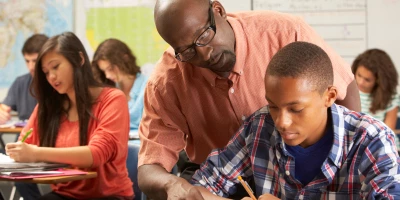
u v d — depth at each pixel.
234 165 1.55
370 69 3.96
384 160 1.33
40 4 4.68
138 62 4.63
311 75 1.29
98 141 2.47
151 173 1.62
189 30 1.39
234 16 1.70
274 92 1.29
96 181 2.51
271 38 1.65
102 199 2.48
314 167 1.42
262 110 1.56
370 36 4.31
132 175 2.65
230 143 1.58
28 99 4.34
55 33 4.69
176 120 1.73
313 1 4.35
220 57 1.47
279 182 1.49
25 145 2.40
